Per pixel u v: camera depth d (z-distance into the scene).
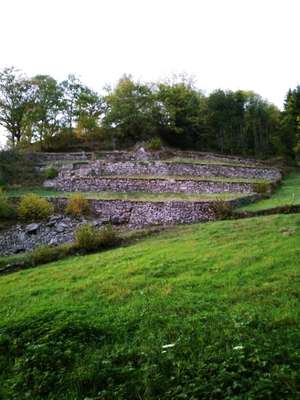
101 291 11.93
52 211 25.89
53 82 50.16
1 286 14.30
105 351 8.14
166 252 15.86
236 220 20.95
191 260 14.20
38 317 9.88
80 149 47.69
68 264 16.64
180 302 10.16
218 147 53.06
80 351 8.20
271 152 51.19
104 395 6.71
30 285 13.90
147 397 6.49
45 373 7.56
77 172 35.62
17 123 49.47
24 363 7.97
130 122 49.59
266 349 7.14
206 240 17.28
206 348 7.64
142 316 9.52
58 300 11.52
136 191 31.19
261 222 19.16
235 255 14.10
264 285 10.77
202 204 23.73
